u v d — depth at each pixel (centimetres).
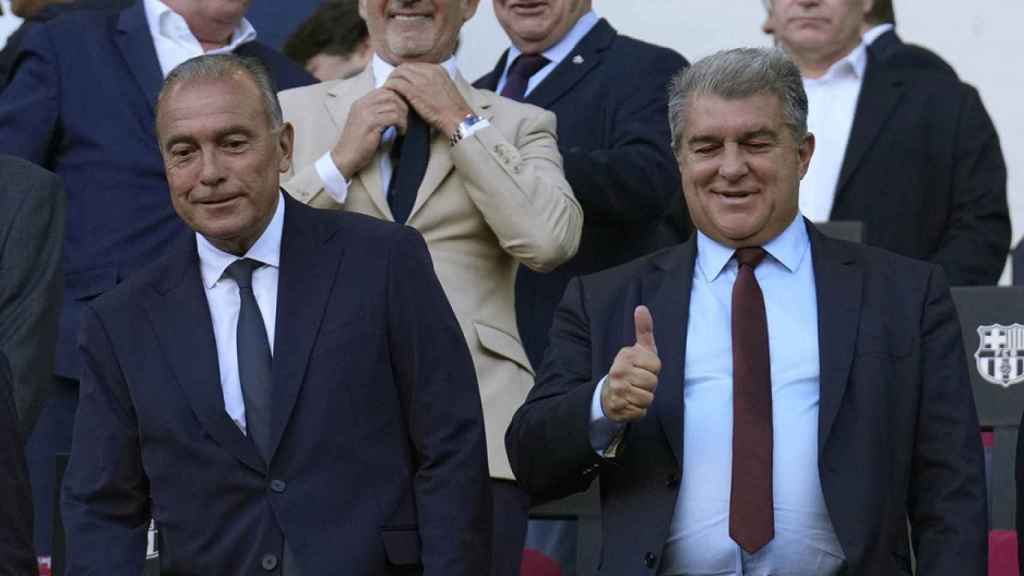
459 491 1038
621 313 1077
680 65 1467
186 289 1049
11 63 1424
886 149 1533
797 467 1032
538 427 1059
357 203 1262
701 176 1059
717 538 1033
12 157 1256
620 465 1053
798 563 1026
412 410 1047
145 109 1370
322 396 1029
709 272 1074
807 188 1545
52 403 1331
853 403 1032
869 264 1070
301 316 1038
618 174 1380
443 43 1310
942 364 1048
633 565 1032
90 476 1044
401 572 1035
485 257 1277
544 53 1476
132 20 1394
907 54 1566
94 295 1338
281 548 1019
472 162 1256
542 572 1309
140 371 1038
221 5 1398
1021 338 1310
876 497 1020
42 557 1320
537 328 1393
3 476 930
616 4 1961
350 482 1027
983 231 1523
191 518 1027
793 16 1560
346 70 1659
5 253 1220
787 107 1055
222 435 1023
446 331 1056
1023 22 1938
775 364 1047
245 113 1035
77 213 1357
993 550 1255
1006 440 1308
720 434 1042
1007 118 1938
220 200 1031
